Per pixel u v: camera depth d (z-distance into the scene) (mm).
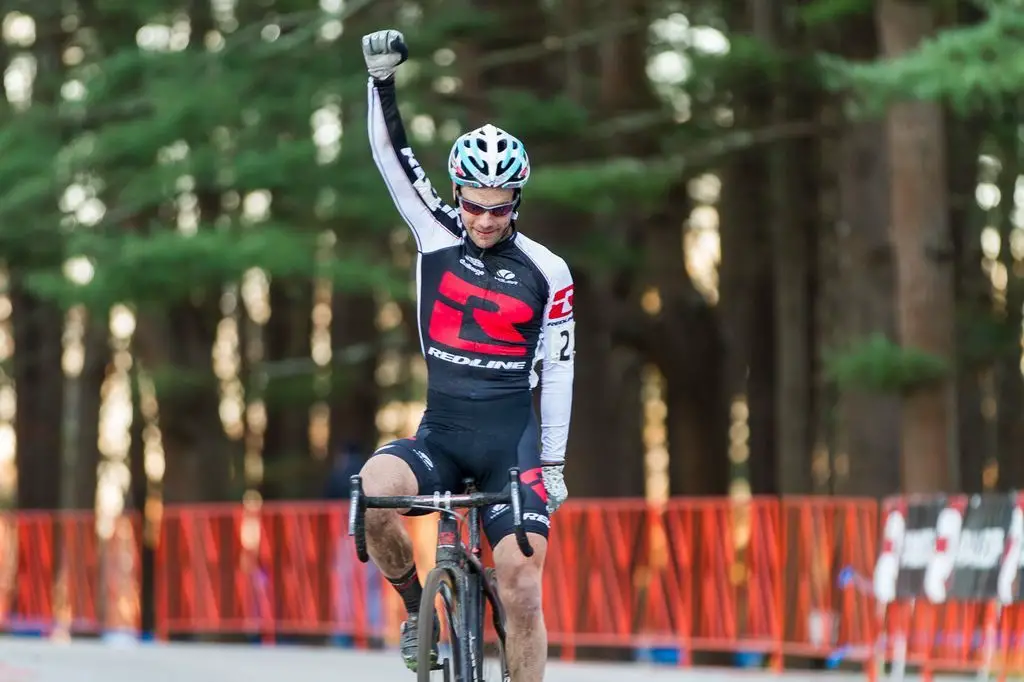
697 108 51594
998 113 39344
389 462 15109
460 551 14859
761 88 48438
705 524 33969
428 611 14086
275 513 40125
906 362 36500
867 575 30781
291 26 50375
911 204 37781
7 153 51375
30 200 50312
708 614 33750
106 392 77062
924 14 37031
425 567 37969
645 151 51031
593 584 35500
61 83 56531
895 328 47031
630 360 78875
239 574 40406
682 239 64188
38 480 68688
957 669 27781
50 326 68812
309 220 50125
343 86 49219
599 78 58969
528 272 15188
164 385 55750
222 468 59656
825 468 76500
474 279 15188
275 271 46219
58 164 50500
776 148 54250
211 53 49125
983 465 68875
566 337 15430
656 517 34750
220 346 76375
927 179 37750
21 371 68938
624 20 51719
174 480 58625
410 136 49906
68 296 47312
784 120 50906
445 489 15445
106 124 50969
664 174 44906
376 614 38469
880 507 30703
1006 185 58031
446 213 15391
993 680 26297
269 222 48875
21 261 53312
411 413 80312
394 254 59281
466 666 14438
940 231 37688
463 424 15281
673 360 63750
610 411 62625
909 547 27234
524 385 15406
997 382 72125
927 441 37188
